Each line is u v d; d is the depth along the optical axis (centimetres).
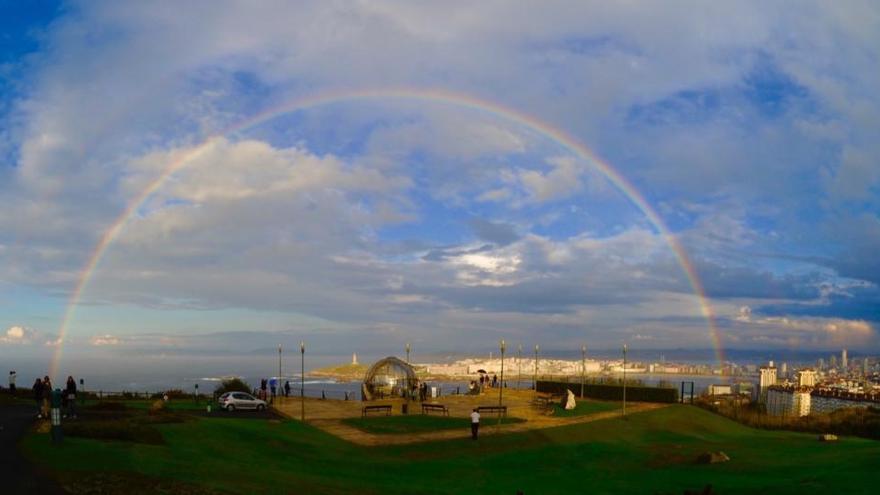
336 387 13512
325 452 4450
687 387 10025
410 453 4728
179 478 2769
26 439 3419
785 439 5906
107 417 4625
